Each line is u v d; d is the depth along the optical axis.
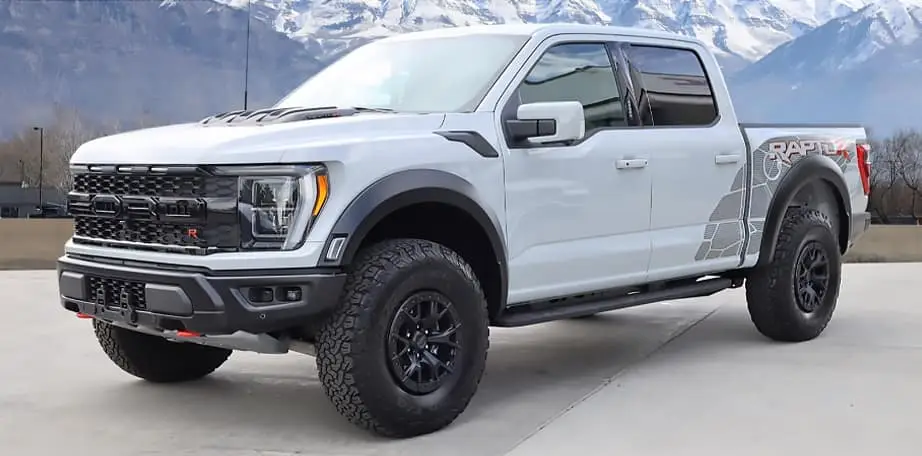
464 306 4.15
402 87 4.86
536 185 4.57
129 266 3.95
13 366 5.64
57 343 6.39
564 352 6.06
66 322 7.29
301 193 3.78
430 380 4.07
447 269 4.07
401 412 3.95
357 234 3.81
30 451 3.95
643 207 5.14
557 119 4.32
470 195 4.21
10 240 13.12
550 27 4.94
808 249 6.17
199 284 3.68
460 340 4.15
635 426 4.25
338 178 3.83
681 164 5.34
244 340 3.87
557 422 4.33
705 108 5.69
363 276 3.86
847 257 14.77
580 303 4.96
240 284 3.69
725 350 6.03
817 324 6.28
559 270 4.71
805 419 4.35
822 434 4.11
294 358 5.89
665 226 5.29
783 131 6.13
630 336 6.63
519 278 4.54
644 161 5.11
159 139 4.06
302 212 3.77
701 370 5.43
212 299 3.67
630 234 5.09
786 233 6.07
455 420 4.36
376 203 3.86
